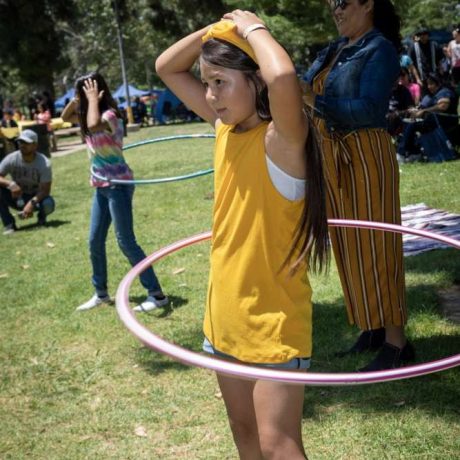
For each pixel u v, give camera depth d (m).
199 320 5.83
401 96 11.96
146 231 9.22
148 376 4.87
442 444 3.62
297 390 2.59
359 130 4.22
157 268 7.39
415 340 4.86
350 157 4.23
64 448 4.05
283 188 2.53
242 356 2.62
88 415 4.40
